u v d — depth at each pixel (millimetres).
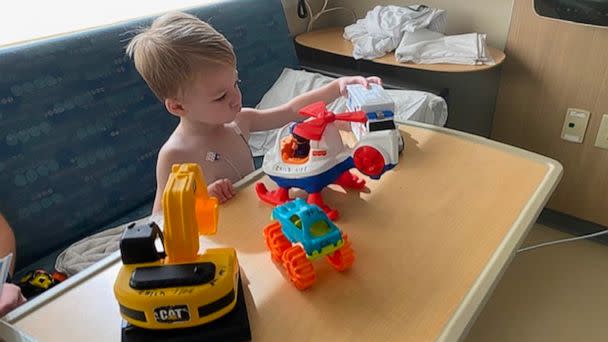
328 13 2287
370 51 1767
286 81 1740
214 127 1089
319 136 765
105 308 628
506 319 1425
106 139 1316
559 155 1784
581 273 1607
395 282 636
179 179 583
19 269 1163
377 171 721
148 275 536
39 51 1204
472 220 750
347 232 735
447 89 1751
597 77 1593
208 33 915
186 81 901
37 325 605
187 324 542
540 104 1756
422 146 968
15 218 1147
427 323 571
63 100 1232
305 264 626
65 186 1235
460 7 1868
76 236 1274
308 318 589
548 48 1658
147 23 1435
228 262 575
